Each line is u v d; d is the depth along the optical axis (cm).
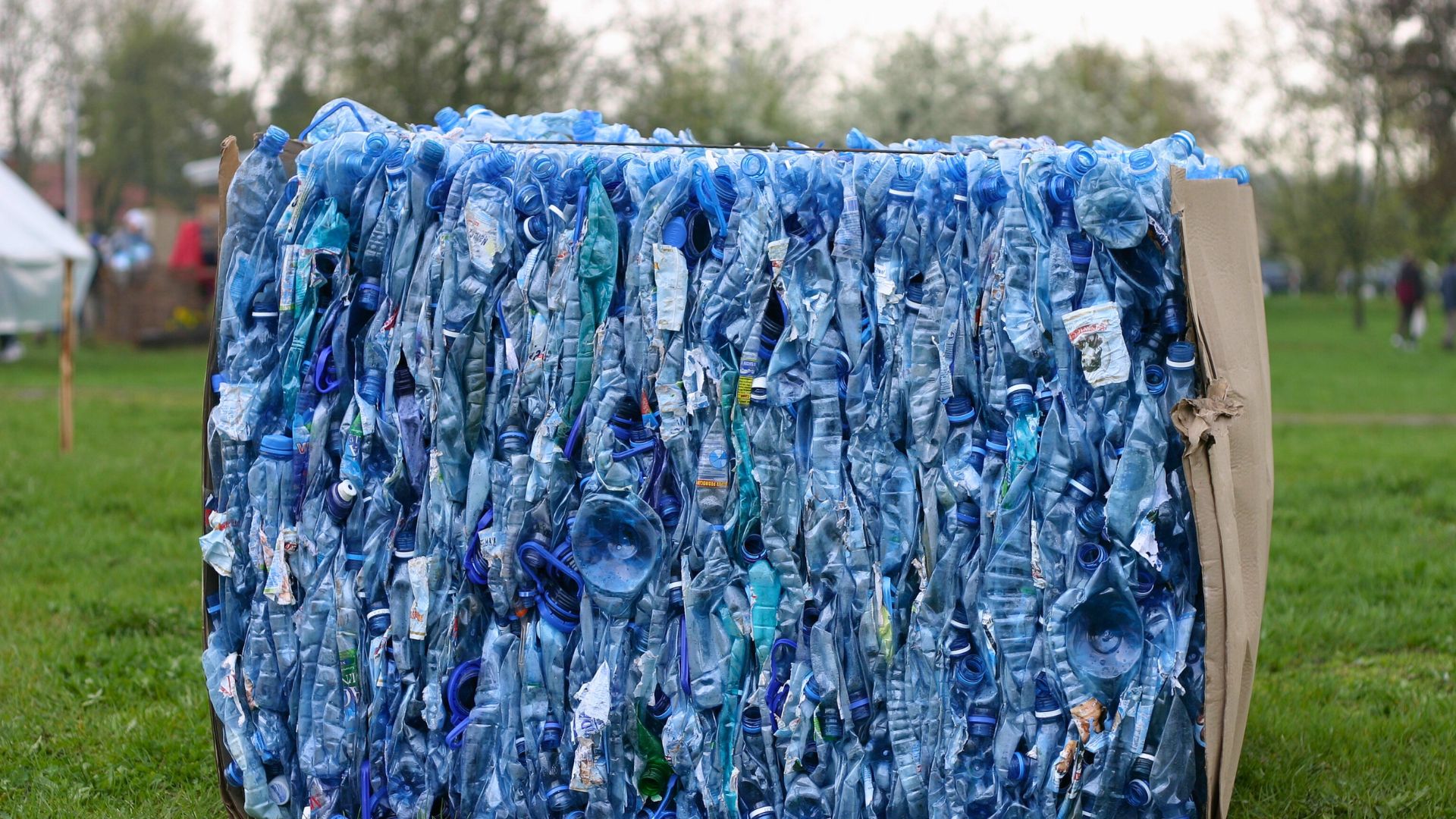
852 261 280
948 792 286
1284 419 1198
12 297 1010
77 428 1032
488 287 283
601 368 283
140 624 493
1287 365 1958
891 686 286
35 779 348
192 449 917
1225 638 276
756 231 278
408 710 293
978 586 285
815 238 284
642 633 287
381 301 289
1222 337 275
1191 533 282
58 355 2028
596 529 284
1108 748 283
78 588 537
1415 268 2445
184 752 368
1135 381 280
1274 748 375
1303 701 414
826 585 285
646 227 279
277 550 291
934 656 285
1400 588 545
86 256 959
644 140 352
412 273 285
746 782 288
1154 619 285
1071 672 280
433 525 286
